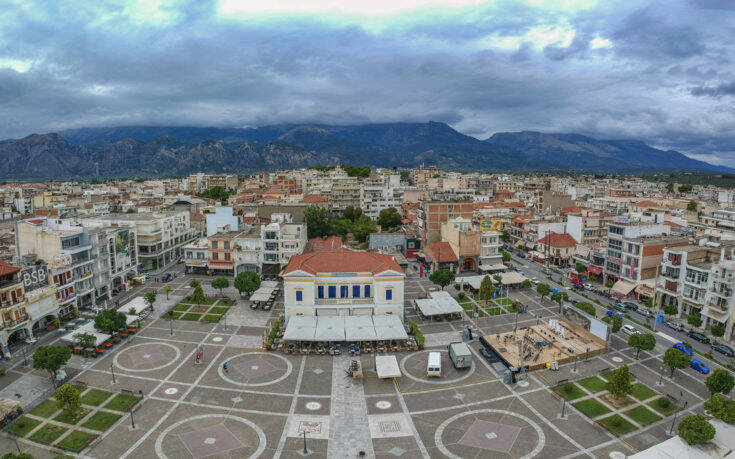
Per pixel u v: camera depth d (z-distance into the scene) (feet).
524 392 230.68
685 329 312.71
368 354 274.16
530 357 262.47
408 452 185.06
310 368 255.50
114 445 186.91
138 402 217.15
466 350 258.16
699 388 234.79
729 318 292.61
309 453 183.83
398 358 269.44
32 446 185.78
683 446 171.63
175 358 265.54
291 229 443.32
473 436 195.31
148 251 456.86
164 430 197.36
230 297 375.66
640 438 192.95
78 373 246.68
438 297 348.18
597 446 188.24
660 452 168.66
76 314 328.08
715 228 483.92
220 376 245.04
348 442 191.21
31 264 319.88
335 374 248.73
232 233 468.34
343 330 282.15
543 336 292.81
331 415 210.59
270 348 276.82
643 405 218.18
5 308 266.57
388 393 229.86
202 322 321.11
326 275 312.29
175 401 220.43
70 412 208.33
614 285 393.70
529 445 189.16
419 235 571.28
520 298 381.19
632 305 355.36
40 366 223.10
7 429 195.42
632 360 266.36
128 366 255.09
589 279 438.81
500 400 223.51
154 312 339.16
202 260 442.91
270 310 346.33
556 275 462.19
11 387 231.91
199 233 583.58
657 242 382.63
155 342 287.48
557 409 215.51
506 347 276.41
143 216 499.51
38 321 300.81
